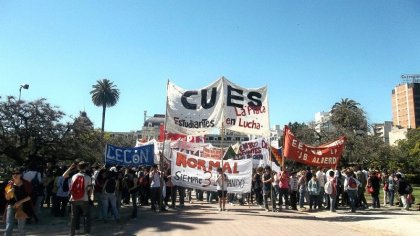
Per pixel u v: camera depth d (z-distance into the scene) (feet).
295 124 304.91
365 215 53.21
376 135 205.98
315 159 59.62
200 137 88.28
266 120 55.42
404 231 38.55
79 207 38.17
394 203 73.41
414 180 192.44
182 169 55.62
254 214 50.96
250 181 56.08
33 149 90.22
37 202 44.70
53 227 40.68
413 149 216.54
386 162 193.88
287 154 58.95
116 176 44.86
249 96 55.57
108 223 42.37
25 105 86.89
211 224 40.60
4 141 84.69
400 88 578.66
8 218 30.94
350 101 260.42
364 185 64.49
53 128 89.71
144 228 38.11
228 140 412.98
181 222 42.01
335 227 40.22
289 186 60.70
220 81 55.11
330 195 57.77
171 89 54.44
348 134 194.70
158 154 77.77
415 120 544.62
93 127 104.63
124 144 272.72
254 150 79.30
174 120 53.88
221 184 55.06
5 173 95.04
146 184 60.85
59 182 49.03
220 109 54.44
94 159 103.40
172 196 58.85
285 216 49.80
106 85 313.32
